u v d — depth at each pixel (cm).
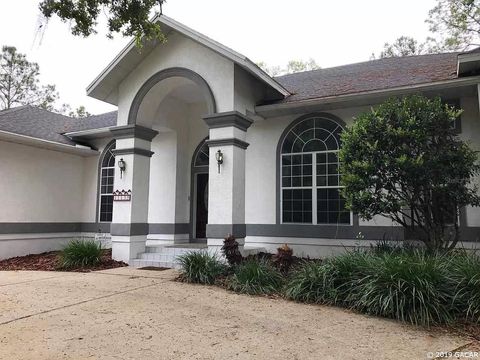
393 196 736
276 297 657
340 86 1051
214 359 388
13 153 1211
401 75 1016
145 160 1079
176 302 620
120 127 1054
